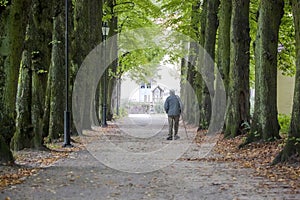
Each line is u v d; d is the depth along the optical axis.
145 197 9.23
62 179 11.48
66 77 20.80
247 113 22.84
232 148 19.36
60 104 22.94
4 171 12.26
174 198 9.12
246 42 22.66
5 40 13.11
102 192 9.77
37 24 17.97
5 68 13.20
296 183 10.62
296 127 13.48
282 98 39.75
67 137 20.86
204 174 12.48
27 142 17.89
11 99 13.33
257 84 18.89
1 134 13.23
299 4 13.56
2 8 12.94
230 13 25.48
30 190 9.88
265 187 10.23
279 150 16.44
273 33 18.17
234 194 9.48
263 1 18.14
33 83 18.30
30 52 17.73
